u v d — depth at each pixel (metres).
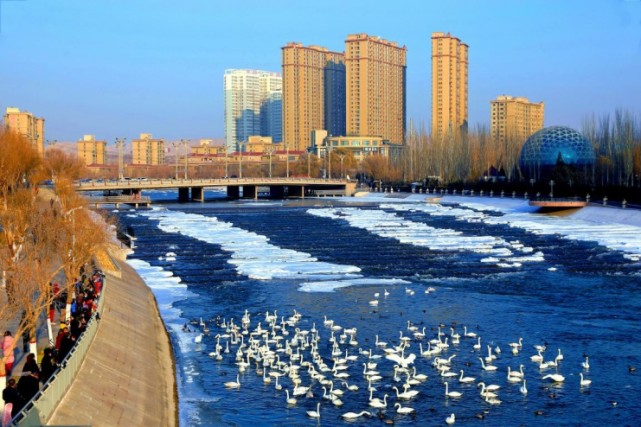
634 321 77.00
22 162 127.81
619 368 60.81
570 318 78.56
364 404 52.62
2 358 47.41
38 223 76.62
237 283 100.25
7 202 93.25
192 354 65.88
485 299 88.62
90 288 71.62
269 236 153.00
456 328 74.44
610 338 70.12
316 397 54.25
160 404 52.03
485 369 60.25
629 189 191.00
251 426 49.06
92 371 49.03
